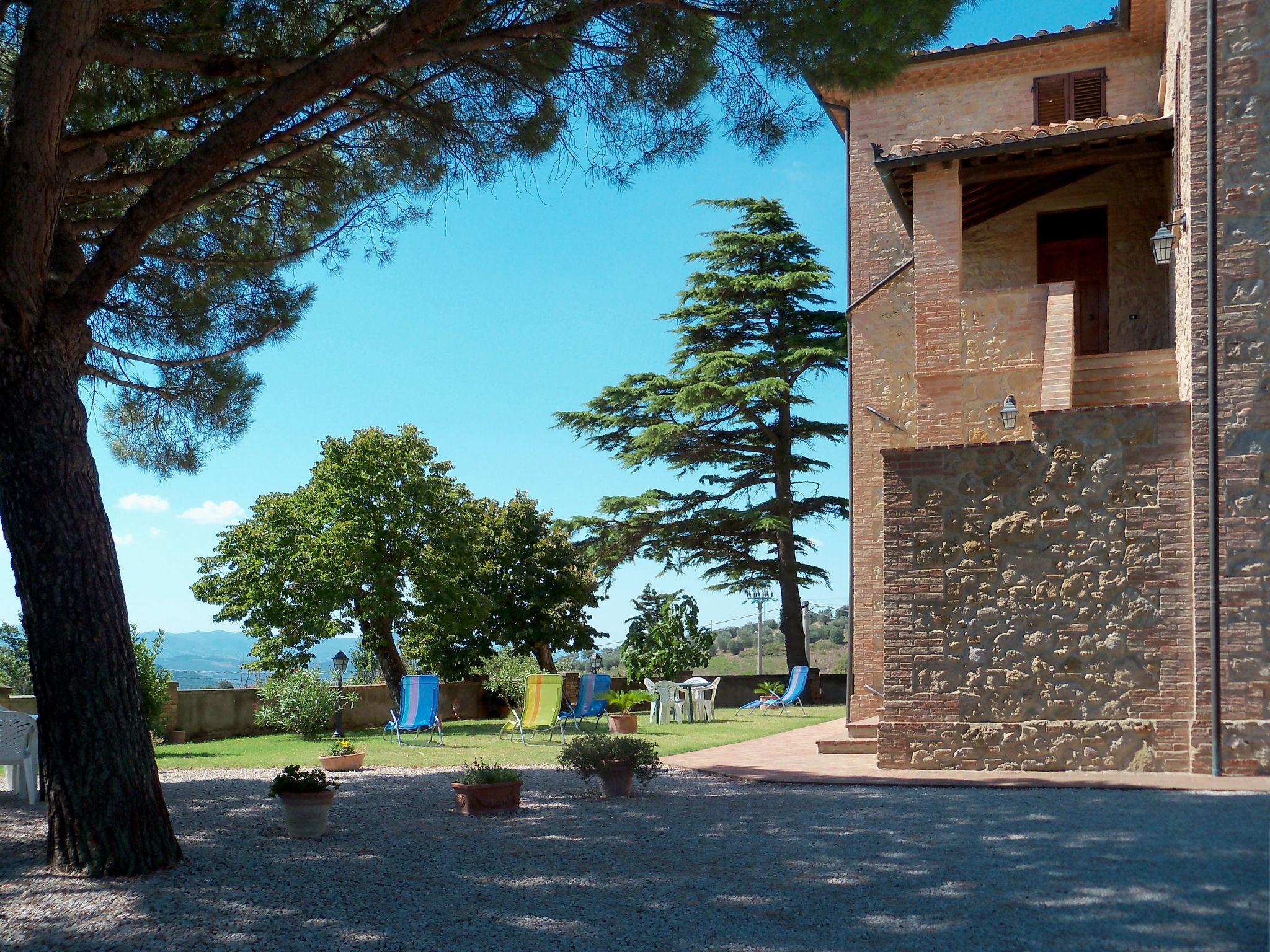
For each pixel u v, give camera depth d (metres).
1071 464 10.16
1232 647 9.34
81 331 6.46
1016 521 10.31
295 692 17.53
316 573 20.44
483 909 5.26
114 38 7.75
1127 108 15.12
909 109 16.05
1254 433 9.47
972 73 15.78
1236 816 7.13
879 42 7.58
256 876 6.00
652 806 8.64
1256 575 9.34
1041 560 10.20
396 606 20.67
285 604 20.45
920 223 12.67
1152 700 9.66
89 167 7.47
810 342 26.34
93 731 6.04
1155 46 14.97
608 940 4.69
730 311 26.67
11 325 6.07
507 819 8.16
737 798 8.93
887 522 10.77
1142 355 11.77
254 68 7.40
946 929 4.71
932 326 12.55
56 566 6.02
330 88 6.88
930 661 10.50
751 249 26.95
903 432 15.29
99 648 6.09
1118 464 9.98
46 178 6.22
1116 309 14.16
